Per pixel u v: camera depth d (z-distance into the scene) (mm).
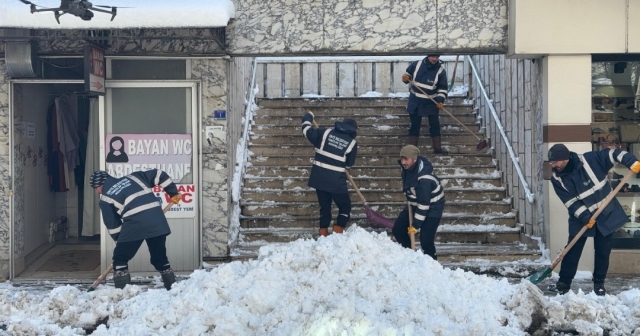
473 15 8070
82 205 10617
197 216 8172
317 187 8305
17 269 8211
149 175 6832
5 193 8008
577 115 7898
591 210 6559
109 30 7953
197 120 8164
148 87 8141
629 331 5117
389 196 9734
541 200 8219
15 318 5441
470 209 9461
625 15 7816
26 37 7598
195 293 5199
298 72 13406
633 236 8094
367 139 11117
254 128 11492
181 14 7160
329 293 5051
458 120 11344
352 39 8086
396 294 5086
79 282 7863
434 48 8078
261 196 9820
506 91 9984
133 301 5582
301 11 8086
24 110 8617
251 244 8945
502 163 10109
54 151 9828
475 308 5000
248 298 5035
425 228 7297
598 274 6656
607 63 8133
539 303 5195
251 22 8086
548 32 7828
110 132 8133
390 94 12961
